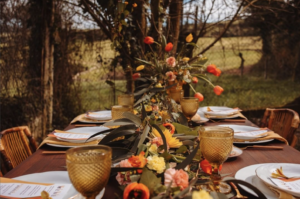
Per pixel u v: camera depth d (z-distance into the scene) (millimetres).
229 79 5664
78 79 4379
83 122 2041
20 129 1612
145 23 3145
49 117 3760
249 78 6137
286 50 5707
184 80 1811
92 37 4332
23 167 1110
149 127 977
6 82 3541
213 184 821
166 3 2879
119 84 4504
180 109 1654
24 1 3516
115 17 2734
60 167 1108
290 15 5008
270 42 5684
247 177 948
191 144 994
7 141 1512
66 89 4332
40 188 867
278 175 916
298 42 5449
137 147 896
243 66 6016
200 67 1902
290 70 5930
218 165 861
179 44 3182
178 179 674
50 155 1254
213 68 1782
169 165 845
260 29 5477
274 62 5988
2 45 3498
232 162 1146
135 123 1053
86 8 3238
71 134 1446
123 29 3158
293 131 1845
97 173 649
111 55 4406
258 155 1236
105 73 4441
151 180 673
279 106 5289
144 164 761
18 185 883
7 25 3480
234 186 837
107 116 2084
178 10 3023
